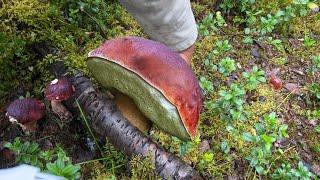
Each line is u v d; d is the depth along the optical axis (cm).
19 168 35
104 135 54
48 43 63
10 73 62
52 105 56
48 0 68
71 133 58
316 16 81
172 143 58
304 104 68
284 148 62
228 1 78
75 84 57
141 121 55
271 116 61
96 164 55
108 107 54
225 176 58
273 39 77
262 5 79
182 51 57
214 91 67
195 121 49
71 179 48
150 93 47
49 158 52
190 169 52
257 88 68
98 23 69
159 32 54
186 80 48
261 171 57
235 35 76
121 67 47
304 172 56
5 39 61
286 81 71
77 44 67
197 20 78
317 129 63
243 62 73
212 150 60
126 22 72
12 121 53
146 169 52
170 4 50
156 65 47
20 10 65
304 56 75
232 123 62
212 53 71
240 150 60
